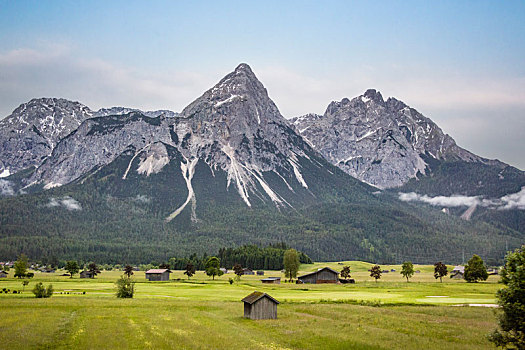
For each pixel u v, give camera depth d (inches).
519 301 1980.8
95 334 2588.6
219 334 2613.2
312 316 3341.5
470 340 2466.8
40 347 2289.6
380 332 2657.5
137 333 2625.5
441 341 2434.8
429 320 3088.1
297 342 2425.0
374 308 3742.6
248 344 2375.7
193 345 2338.8
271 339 2512.3
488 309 3629.4
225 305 3964.1
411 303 4089.6
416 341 2421.3
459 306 3873.0
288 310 3715.6
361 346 2315.5
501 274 2079.2
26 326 2778.1
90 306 3754.9
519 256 2057.1
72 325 2876.5
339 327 2839.6
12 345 2287.2
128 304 3907.5
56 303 3875.5
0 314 3240.7
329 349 2283.5
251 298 3287.4
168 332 2655.0
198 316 3302.2
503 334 2046.0
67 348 2269.9
